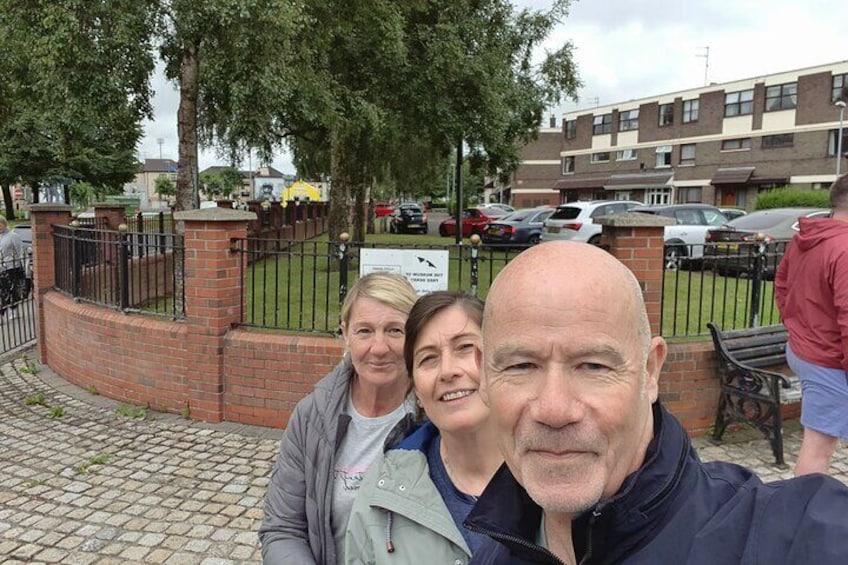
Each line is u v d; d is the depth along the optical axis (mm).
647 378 1062
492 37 14406
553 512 1025
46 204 7531
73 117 7227
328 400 2102
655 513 981
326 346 5180
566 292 976
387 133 12609
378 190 35719
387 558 1584
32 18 6586
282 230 17609
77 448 4941
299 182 30422
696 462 1071
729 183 41594
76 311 6480
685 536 968
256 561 3387
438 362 1697
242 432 5258
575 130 53594
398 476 1689
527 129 17375
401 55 11016
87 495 4152
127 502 4055
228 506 4004
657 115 46656
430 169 22547
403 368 2057
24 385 6660
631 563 975
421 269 5027
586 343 958
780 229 13055
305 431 2104
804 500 938
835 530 869
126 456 4785
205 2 6645
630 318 1002
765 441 5051
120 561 3377
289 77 7949
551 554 1085
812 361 3158
